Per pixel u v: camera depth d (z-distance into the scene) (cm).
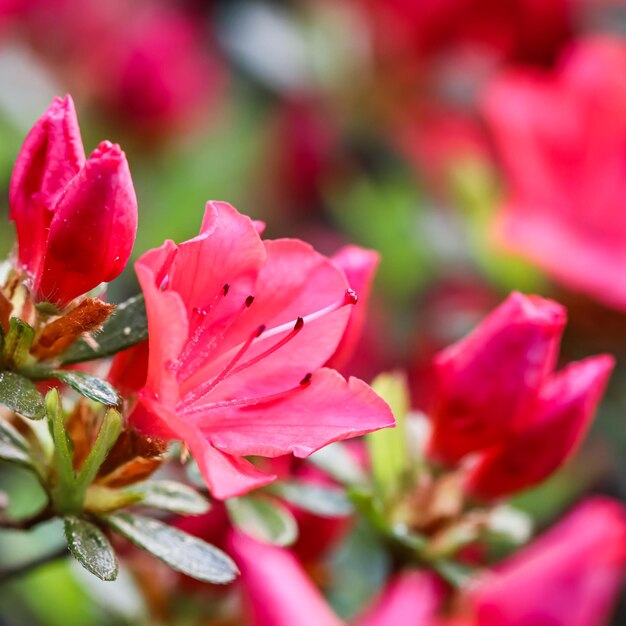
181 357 41
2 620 50
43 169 41
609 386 54
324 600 48
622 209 54
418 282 56
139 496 42
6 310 41
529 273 55
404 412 46
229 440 40
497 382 44
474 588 48
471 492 46
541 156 54
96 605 50
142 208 58
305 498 45
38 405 40
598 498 54
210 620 48
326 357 41
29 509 50
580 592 48
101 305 41
